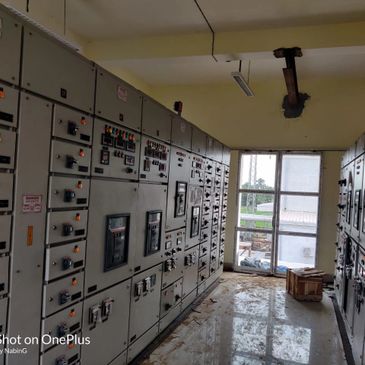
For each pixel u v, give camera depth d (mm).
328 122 5914
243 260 6363
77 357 2053
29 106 1619
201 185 4355
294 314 4234
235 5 3701
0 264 1523
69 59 1870
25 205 1628
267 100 6227
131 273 2652
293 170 6121
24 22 1571
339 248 4879
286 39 4117
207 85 6582
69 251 1938
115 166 2361
